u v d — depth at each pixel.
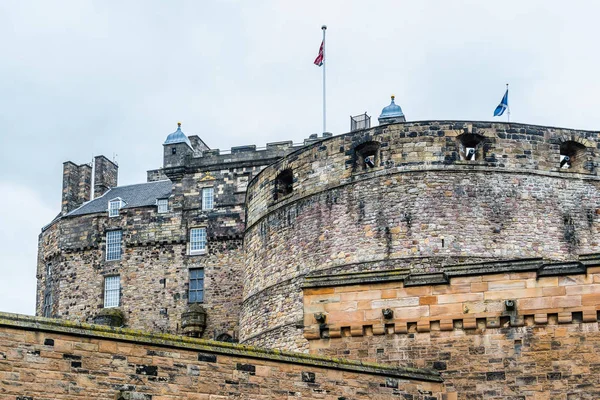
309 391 31.34
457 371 33.56
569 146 61.06
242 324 67.50
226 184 87.50
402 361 34.03
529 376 32.97
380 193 59.53
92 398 27.58
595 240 59.06
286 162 65.19
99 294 89.44
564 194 59.41
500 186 58.72
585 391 32.41
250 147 87.81
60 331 27.42
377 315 34.53
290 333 61.16
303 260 61.84
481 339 33.62
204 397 29.38
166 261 87.75
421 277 34.53
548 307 33.19
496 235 57.88
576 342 32.84
